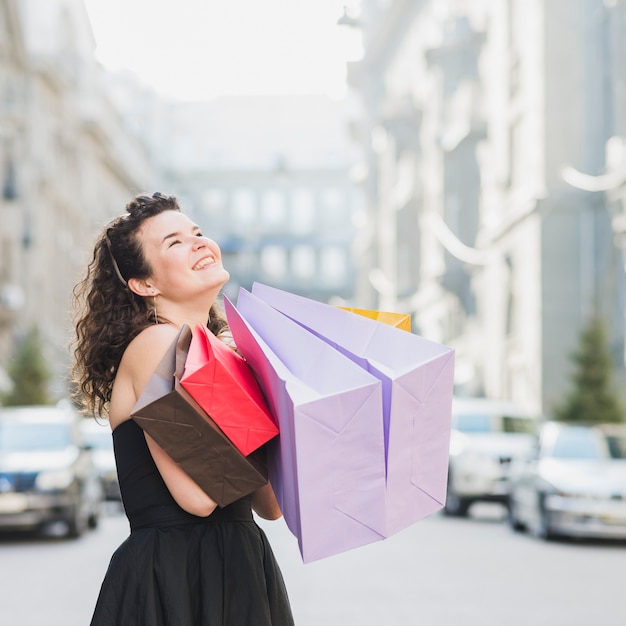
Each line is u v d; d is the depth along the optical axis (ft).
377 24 225.15
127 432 10.32
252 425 9.65
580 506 58.44
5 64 182.29
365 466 9.36
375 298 232.94
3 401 135.85
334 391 9.49
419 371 9.62
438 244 173.58
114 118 256.93
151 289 10.87
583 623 33.60
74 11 221.05
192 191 385.29
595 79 118.52
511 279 138.10
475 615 34.88
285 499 9.81
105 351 10.89
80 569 48.26
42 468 62.18
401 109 199.82
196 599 10.06
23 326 183.11
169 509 10.17
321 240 375.66
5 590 41.04
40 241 192.65
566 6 124.26
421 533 66.74
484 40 158.20
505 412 85.15
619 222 110.11
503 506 92.79
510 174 138.62
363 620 33.73
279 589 10.52
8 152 182.60
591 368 98.07
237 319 10.03
